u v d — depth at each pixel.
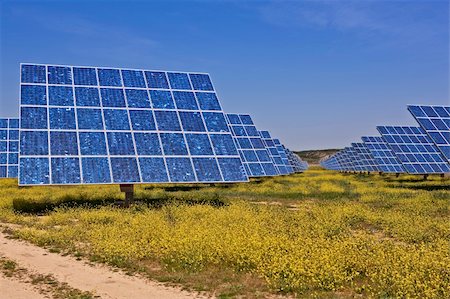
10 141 43.34
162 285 10.53
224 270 11.66
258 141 41.97
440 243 14.22
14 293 9.84
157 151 21.83
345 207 22.11
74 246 14.28
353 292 10.03
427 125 32.44
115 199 25.59
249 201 26.80
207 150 22.75
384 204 24.80
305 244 13.51
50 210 21.88
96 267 12.08
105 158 20.78
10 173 40.91
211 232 14.80
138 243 13.90
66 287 10.32
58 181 19.45
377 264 11.68
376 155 56.78
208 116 24.41
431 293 9.50
